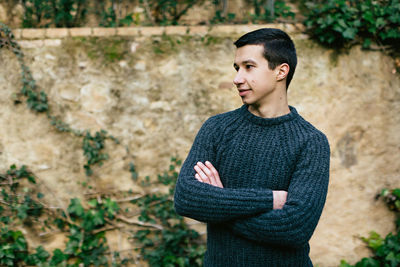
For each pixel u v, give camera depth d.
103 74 3.03
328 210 3.11
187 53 3.06
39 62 2.99
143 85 3.05
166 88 3.07
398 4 2.96
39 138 3.03
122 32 3.03
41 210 3.07
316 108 3.09
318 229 3.12
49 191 3.06
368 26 3.02
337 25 2.93
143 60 3.04
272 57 1.46
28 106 2.99
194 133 3.09
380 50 3.09
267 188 1.51
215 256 1.57
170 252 3.13
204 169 1.56
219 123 1.62
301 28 3.09
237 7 3.25
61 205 3.07
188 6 3.27
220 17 3.20
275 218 1.42
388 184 3.13
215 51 3.07
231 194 1.46
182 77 3.07
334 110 3.09
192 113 3.08
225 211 1.46
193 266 3.15
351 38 2.97
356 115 3.10
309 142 1.49
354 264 3.13
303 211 1.41
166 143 3.09
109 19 3.22
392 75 3.10
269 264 1.49
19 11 3.19
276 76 1.50
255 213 1.45
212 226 1.59
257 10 3.22
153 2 3.26
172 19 3.28
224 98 3.08
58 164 3.05
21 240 3.04
